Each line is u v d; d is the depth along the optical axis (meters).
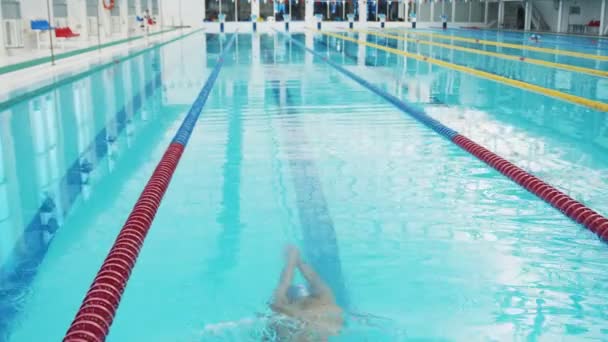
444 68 9.17
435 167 3.49
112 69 8.82
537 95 6.32
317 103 5.77
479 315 1.85
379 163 3.57
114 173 3.37
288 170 3.43
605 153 3.78
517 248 2.36
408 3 24.55
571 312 1.86
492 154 3.63
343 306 1.91
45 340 1.72
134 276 2.14
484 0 24.11
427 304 1.92
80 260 2.26
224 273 2.15
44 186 3.14
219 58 10.82
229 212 2.78
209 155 3.77
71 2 12.76
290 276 2.13
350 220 2.67
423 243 2.41
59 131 4.45
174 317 1.86
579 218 2.63
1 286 2.05
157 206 2.86
